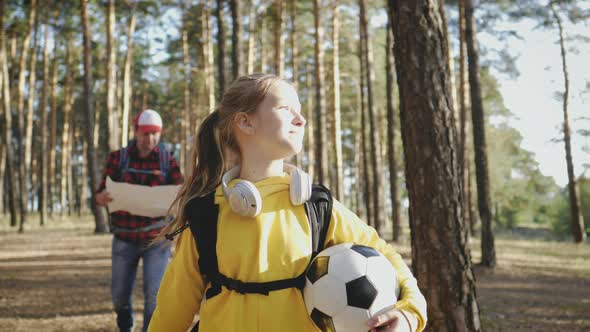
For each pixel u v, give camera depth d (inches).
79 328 214.8
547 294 337.4
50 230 837.8
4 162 1280.8
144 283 146.8
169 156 159.3
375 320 52.0
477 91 462.0
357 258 55.8
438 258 118.0
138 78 1480.1
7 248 553.9
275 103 58.6
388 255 61.6
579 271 449.7
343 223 59.9
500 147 1221.1
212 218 58.7
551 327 244.7
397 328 52.4
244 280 54.7
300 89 1272.1
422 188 120.1
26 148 941.2
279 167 61.5
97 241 620.4
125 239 149.9
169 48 1176.8
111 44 784.3
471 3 467.2
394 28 126.6
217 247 57.1
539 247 690.2
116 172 155.3
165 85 1481.3
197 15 1024.2
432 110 120.3
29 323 224.2
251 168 60.3
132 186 147.1
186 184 65.6
